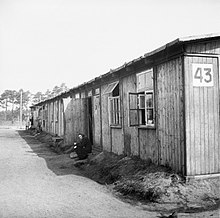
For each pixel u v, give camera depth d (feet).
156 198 20.45
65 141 52.08
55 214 18.35
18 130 129.49
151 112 28.89
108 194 23.24
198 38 21.94
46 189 24.76
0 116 283.38
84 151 40.45
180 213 17.95
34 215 18.16
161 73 25.85
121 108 35.35
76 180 28.35
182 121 22.75
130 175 26.37
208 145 23.04
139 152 30.53
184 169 22.34
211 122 23.25
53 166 36.58
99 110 44.06
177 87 23.44
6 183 26.94
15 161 40.57
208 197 20.12
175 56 23.65
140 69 30.17
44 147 59.82
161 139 26.00
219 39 23.31
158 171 24.34
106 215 18.10
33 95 297.53
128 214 18.24
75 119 51.26
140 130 30.27
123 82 34.71
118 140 36.37
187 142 22.40
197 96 22.91
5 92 280.10
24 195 22.85
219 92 23.62
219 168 23.32
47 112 89.51
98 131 44.50
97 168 32.65
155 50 24.61
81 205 20.27
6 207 19.77
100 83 43.83
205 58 23.26
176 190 20.93
